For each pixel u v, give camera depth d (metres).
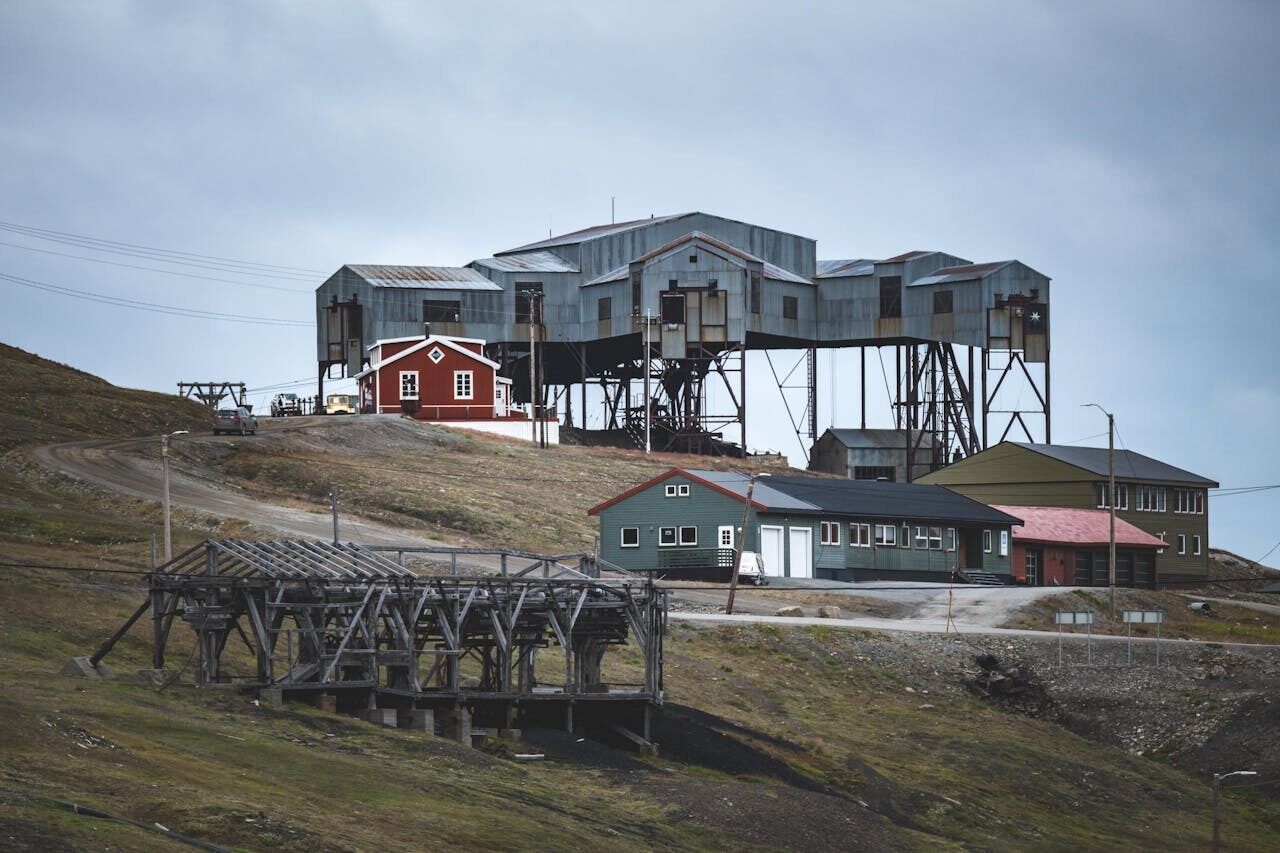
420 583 56.16
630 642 77.69
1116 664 83.19
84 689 49.41
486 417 149.00
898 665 80.69
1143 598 106.56
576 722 60.44
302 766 43.72
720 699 70.62
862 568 107.62
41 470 107.62
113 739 42.25
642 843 43.66
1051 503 133.62
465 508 111.06
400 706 55.03
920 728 71.94
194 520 97.44
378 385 147.50
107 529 88.62
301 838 35.75
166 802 36.56
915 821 57.53
